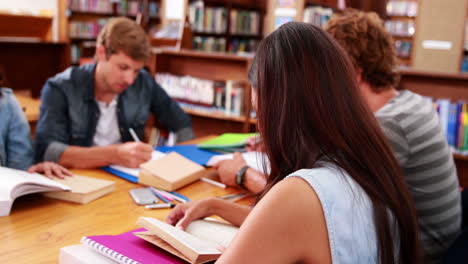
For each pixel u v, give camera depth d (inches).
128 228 49.6
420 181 59.6
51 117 85.4
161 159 67.9
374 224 32.2
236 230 47.3
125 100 95.3
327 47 33.7
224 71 166.6
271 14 264.8
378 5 256.4
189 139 105.7
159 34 201.6
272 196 30.2
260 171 64.3
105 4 315.3
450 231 60.5
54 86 87.4
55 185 54.1
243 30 274.5
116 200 57.8
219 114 159.6
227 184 66.7
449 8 236.7
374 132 34.1
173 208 54.8
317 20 242.8
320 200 30.0
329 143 32.9
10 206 49.8
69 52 274.7
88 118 90.5
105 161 70.7
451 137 132.4
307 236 29.4
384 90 65.2
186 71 174.6
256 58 35.5
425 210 60.1
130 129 88.1
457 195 62.4
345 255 30.0
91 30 313.7
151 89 102.0
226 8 264.2
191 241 38.7
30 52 256.8
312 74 32.8
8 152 72.8
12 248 42.9
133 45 83.1
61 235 46.5
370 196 32.6
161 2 339.9
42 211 52.4
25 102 121.5
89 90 89.7
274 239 29.0
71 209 53.7
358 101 33.9
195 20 259.6
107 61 85.3
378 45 63.5
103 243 38.5
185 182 64.4
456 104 130.7
